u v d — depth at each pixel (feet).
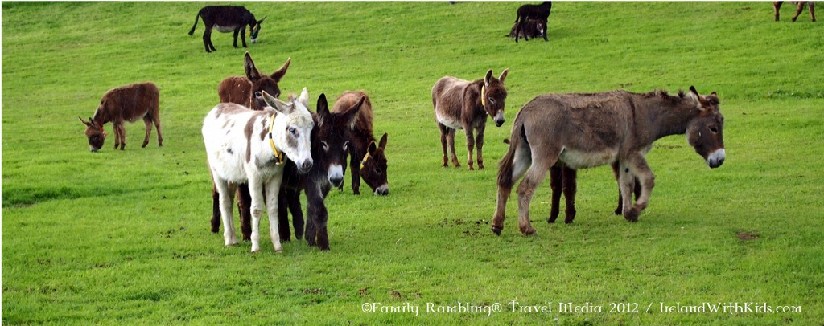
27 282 41.73
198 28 150.10
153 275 42.09
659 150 72.95
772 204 52.80
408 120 92.68
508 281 40.04
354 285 40.14
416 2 154.71
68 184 66.08
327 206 56.59
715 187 58.39
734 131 78.89
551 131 46.14
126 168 73.41
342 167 42.32
